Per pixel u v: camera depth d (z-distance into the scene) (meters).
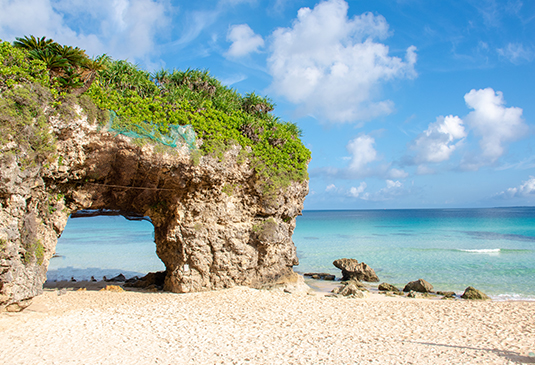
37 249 12.34
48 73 12.34
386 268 27.31
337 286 21.19
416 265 28.48
